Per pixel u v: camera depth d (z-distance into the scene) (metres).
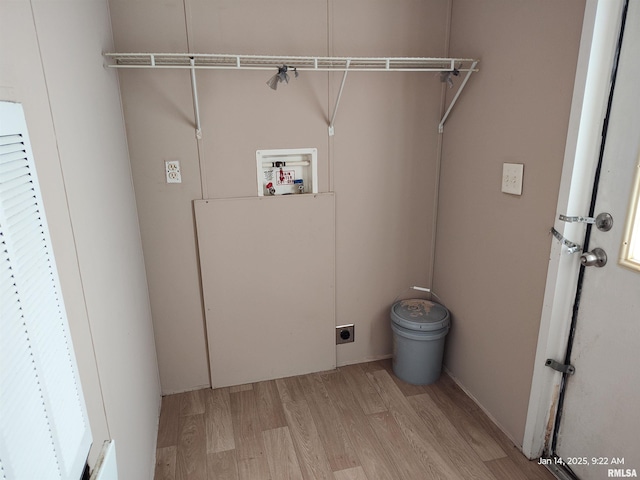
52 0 0.98
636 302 1.29
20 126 0.69
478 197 1.94
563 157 1.44
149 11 1.75
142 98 1.82
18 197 0.66
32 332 0.66
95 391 1.03
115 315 1.32
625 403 1.36
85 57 1.25
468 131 1.98
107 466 0.97
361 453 1.79
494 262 1.86
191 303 2.12
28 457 0.61
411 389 2.22
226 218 2.03
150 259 2.01
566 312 1.55
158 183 1.93
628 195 1.29
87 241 1.10
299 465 1.73
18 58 0.76
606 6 1.26
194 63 1.73
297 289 2.22
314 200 2.12
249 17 1.84
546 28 1.47
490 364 1.96
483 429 1.92
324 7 1.91
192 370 2.21
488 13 1.76
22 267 0.65
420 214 2.31
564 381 1.62
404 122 2.14
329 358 2.38
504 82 1.70
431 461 1.74
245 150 1.99
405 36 2.02
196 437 1.89
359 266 2.31
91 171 1.20
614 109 1.31
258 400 2.14
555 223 1.49
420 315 2.24
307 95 1.99
